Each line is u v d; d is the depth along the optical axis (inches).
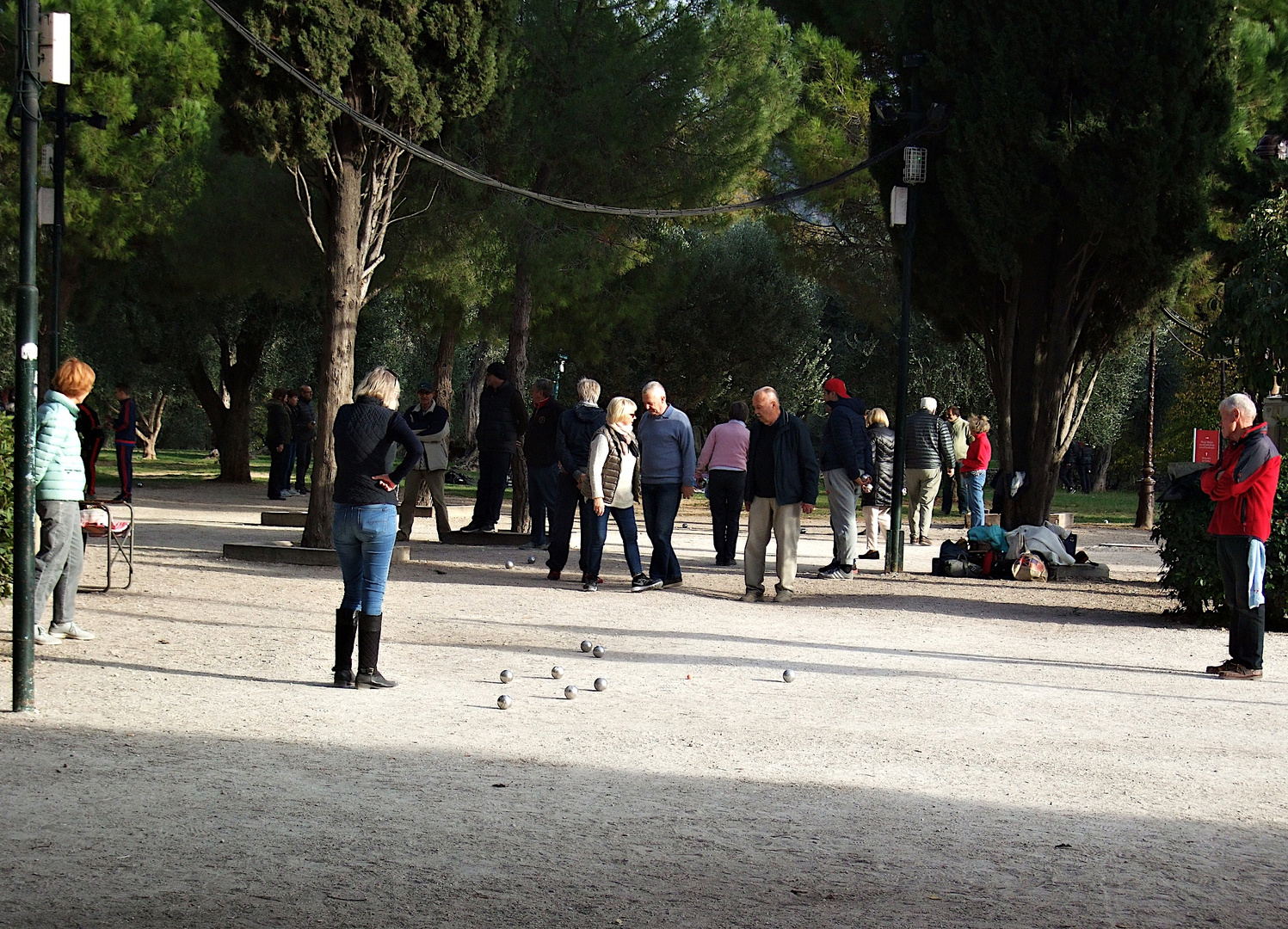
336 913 149.6
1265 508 345.1
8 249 999.0
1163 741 259.8
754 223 1419.8
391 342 1487.5
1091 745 254.2
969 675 334.0
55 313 725.3
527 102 745.0
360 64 533.6
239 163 897.5
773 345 1392.7
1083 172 580.1
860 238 975.6
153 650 332.2
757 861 173.8
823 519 978.1
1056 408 627.8
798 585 536.7
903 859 176.6
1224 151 581.9
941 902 159.5
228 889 156.5
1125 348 660.1
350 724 252.7
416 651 346.6
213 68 886.4
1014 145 591.5
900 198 595.2
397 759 224.8
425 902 153.9
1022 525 625.3
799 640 387.5
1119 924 153.7
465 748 235.6
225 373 1246.9
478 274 810.2
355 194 558.9
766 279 1395.2
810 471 477.4
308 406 1148.5
